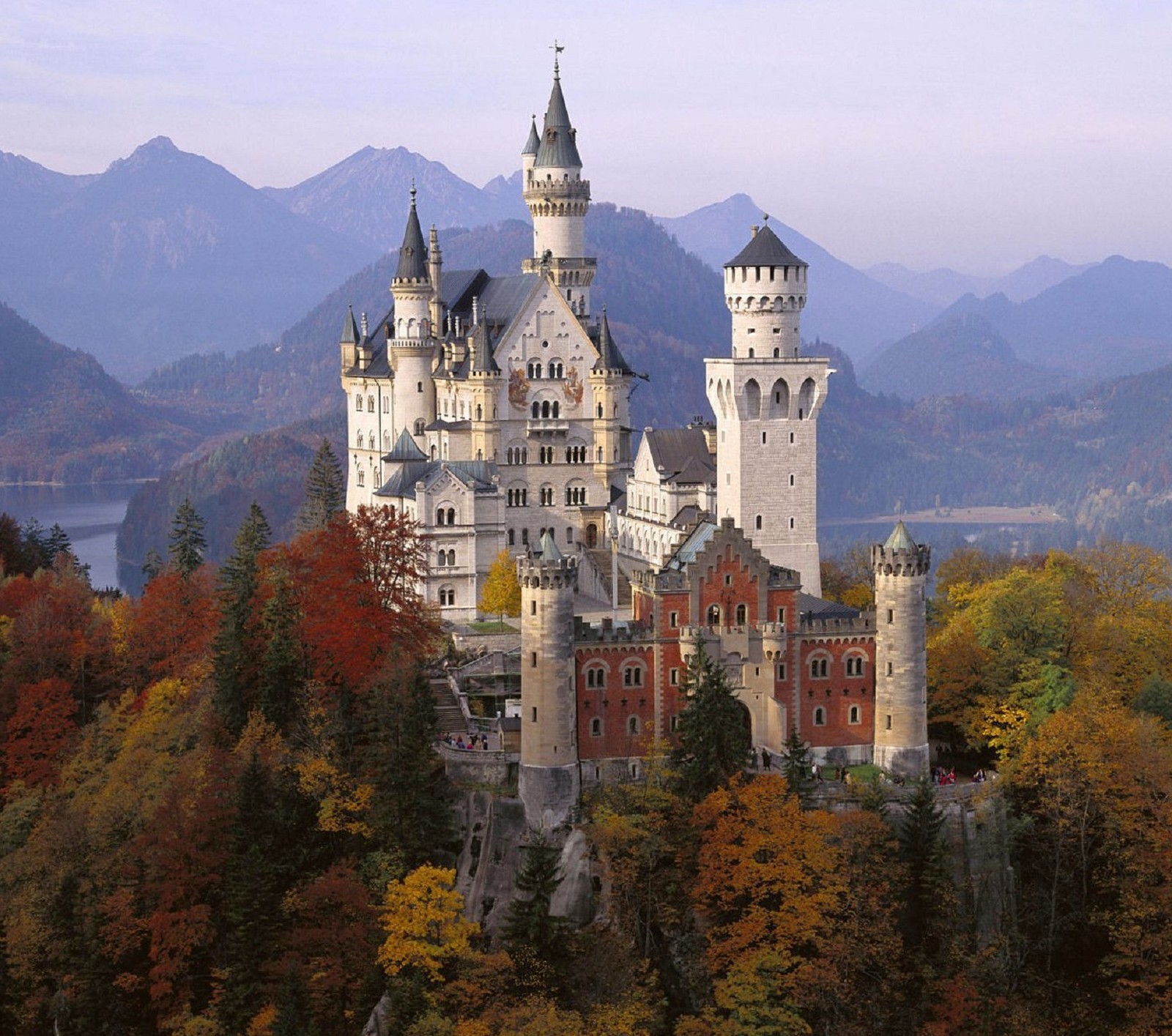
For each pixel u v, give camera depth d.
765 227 199.88
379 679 160.38
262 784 153.50
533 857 143.12
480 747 162.12
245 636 175.75
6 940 154.50
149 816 158.75
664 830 148.38
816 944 142.12
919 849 146.75
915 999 142.50
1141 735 159.12
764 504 199.88
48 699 190.12
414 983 140.25
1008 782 159.50
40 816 175.00
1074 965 154.12
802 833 143.12
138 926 149.88
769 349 198.62
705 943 144.75
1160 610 196.88
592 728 159.25
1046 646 175.50
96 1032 147.12
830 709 164.75
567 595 154.25
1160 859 150.50
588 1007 139.75
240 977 144.62
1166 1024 143.88
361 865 150.25
